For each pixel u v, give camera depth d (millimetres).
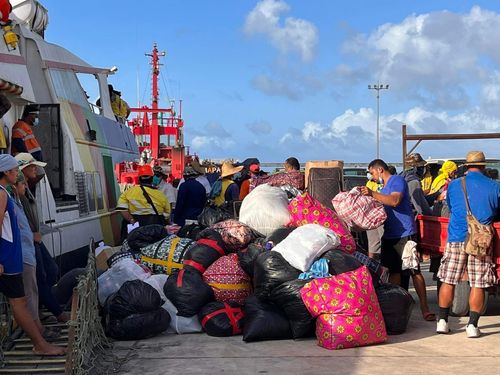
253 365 5414
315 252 6262
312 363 5445
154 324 6324
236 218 8930
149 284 6684
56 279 7203
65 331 6172
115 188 12102
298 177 10203
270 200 7531
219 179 11250
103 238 10711
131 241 8094
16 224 5258
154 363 5535
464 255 6363
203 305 6652
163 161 22219
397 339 6281
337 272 6172
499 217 6668
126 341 6305
